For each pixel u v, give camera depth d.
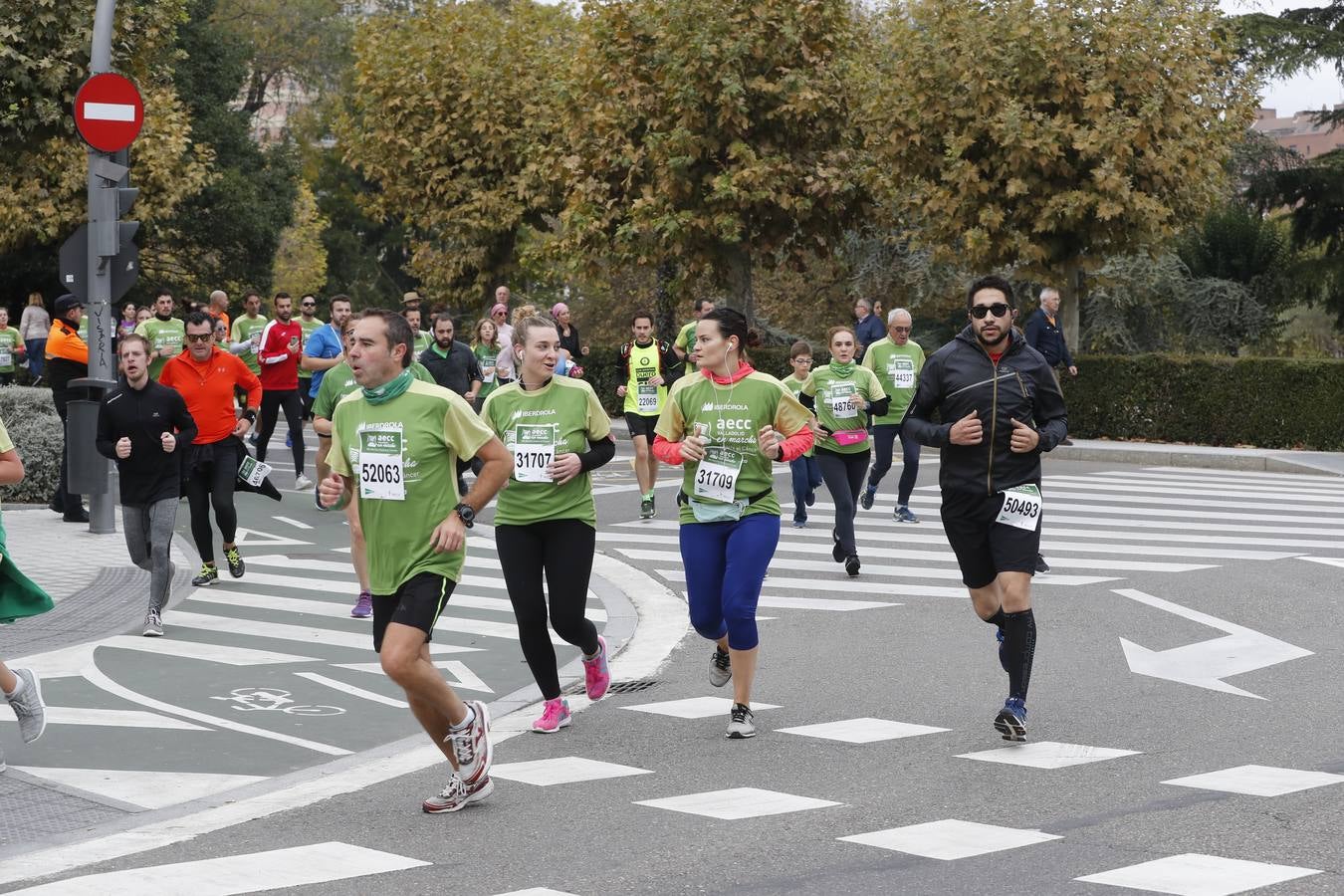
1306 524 15.66
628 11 27.59
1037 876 5.06
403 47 33.72
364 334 6.05
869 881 5.04
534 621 7.57
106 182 14.46
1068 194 24.69
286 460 22.08
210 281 49.41
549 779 6.62
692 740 7.36
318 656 9.52
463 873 5.21
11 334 27.70
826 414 12.41
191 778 6.74
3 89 15.82
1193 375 24.31
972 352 7.38
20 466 7.04
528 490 7.55
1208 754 6.89
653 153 27.08
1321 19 36.59
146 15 16.66
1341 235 36.75
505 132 32.94
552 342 7.50
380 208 35.16
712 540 7.62
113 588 11.84
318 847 5.56
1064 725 7.53
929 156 26.22
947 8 25.69
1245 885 4.92
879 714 7.86
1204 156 25.77
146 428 10.18
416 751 7.29
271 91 62.56
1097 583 12.05
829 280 38.22
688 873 5.17
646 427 16.14
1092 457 23.47
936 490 18.41
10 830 5.88
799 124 27.42
